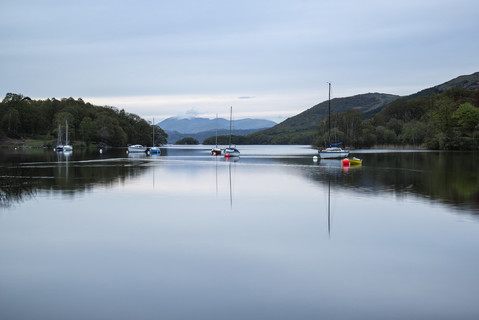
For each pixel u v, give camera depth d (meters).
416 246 18.05
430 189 35.91
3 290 13.31
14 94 191.38
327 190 35.72
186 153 136.75
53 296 12.86
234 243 18.56
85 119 180.38
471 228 21.16
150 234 20.11
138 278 14.31
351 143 151.00
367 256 16.70
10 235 19.89
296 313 11.71
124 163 75.06
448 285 13.65
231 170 58.72
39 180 43.22
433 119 161.25
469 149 137.75
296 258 16.45
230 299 12.62
